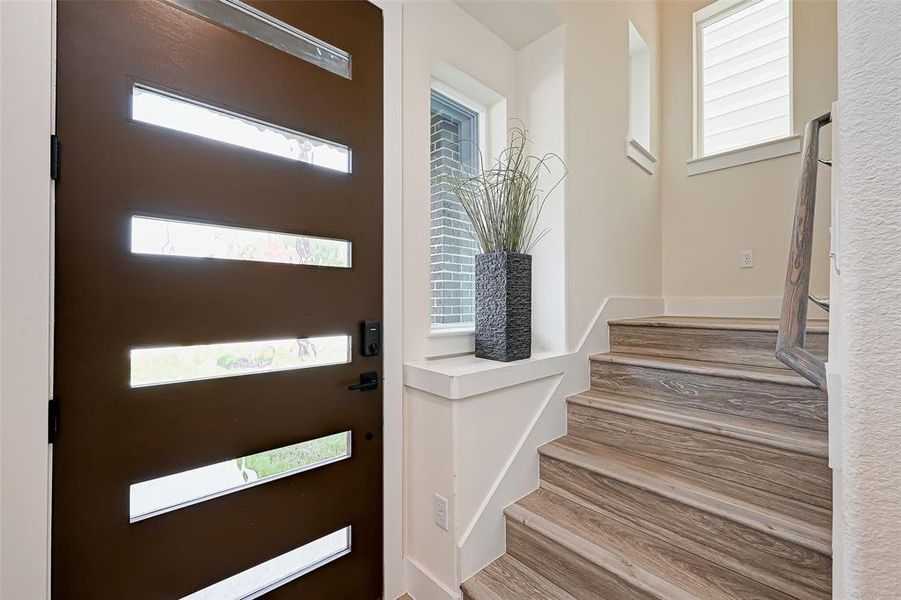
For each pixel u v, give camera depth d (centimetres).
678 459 149
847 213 35
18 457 80
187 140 102
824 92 234
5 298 79
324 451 129
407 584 150
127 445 94
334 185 131
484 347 166
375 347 141
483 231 169
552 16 183
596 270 212
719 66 279
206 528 105
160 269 98
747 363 171
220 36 108
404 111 152
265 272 116
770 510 118
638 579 113
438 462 138
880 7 34
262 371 116
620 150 236
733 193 265
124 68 93
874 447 34
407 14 154
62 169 85
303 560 125
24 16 81
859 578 34
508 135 200
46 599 83
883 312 33
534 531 138
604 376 195
